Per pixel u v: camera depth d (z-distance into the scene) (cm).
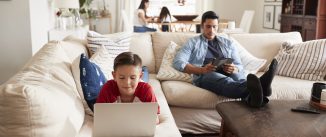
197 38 289
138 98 176
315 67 280
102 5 712
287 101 208
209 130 255
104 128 141
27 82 142
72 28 459
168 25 601
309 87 259
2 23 336
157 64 302
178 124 252
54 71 172
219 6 764
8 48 342
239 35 321
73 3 432
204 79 254
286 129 161
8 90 122
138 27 576
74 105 157
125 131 144
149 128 146
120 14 716
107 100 169
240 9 770
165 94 247
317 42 289
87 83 178
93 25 683
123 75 162
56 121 132
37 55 196
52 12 462
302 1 542
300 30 547
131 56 166
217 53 287
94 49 261
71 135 142
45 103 128
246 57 297
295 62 287
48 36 421
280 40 319
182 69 270
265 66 311
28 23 338
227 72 265
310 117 178
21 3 333
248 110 189
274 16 671
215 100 247
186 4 760
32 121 125
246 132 160
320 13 469
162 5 754
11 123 124
